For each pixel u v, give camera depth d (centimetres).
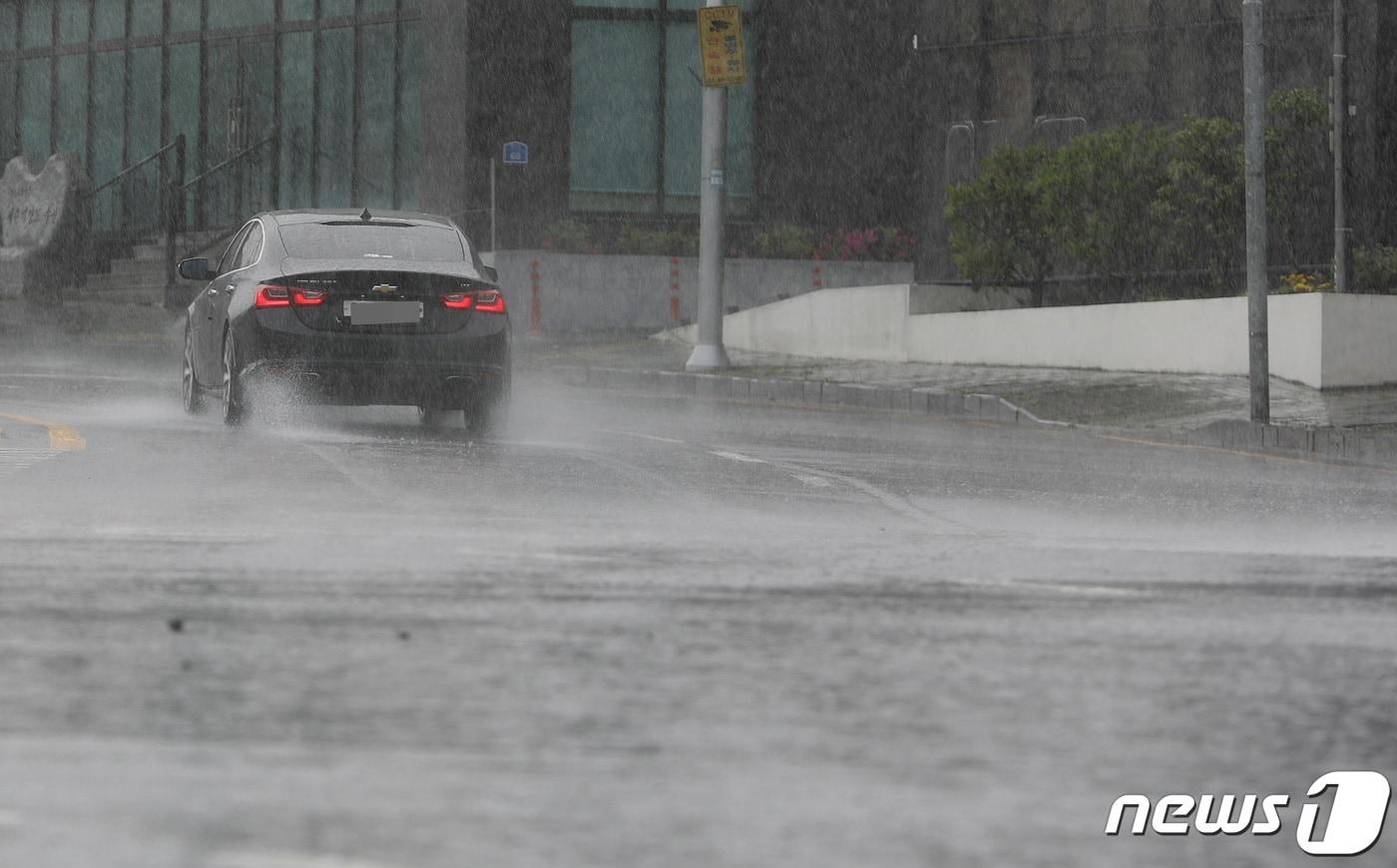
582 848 1282
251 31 12488
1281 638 2170
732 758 1549
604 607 2298
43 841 1275
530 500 3578
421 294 4856
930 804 1420
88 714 1653
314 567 2595
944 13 10881
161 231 12706
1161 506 3866
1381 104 9319
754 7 11825
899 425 6200
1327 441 5597
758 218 11856
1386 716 1747
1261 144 6047
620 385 8294
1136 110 10200
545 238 11175
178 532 2964
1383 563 2941
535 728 1639
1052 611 2348
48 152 13462
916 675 1905
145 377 7238
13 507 3259
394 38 11925
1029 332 8188
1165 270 8494
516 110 11481
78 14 13312
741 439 5281
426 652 1967
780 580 2581
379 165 11988
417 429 5228
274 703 1711
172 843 1273
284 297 4794
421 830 1318
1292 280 8506
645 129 11738
